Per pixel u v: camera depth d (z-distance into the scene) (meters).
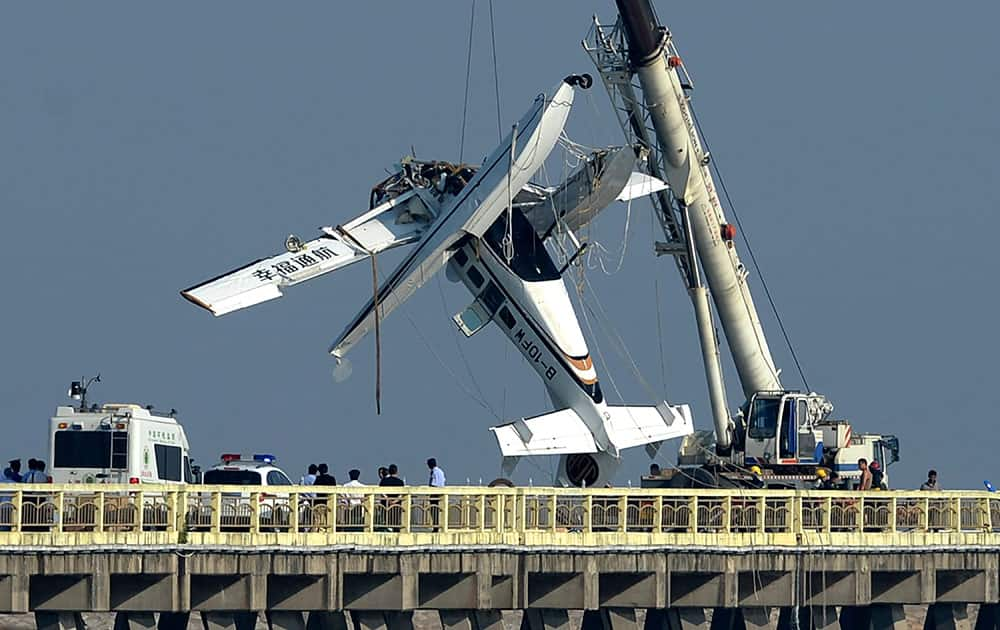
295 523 173.38
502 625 186.00
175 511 169.75
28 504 165.38
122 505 167.62
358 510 176.62
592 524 186.12
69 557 165.38
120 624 184.75
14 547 163.00
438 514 179.38
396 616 180.12
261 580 172.12
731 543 190.62
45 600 167.75
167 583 169.12
